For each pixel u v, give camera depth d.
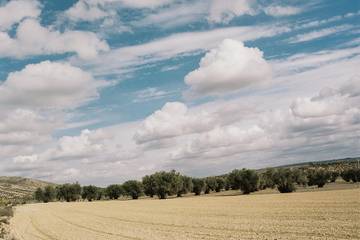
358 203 56.06
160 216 63.66
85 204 129.88
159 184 147.62
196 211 68.25
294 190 115.06
